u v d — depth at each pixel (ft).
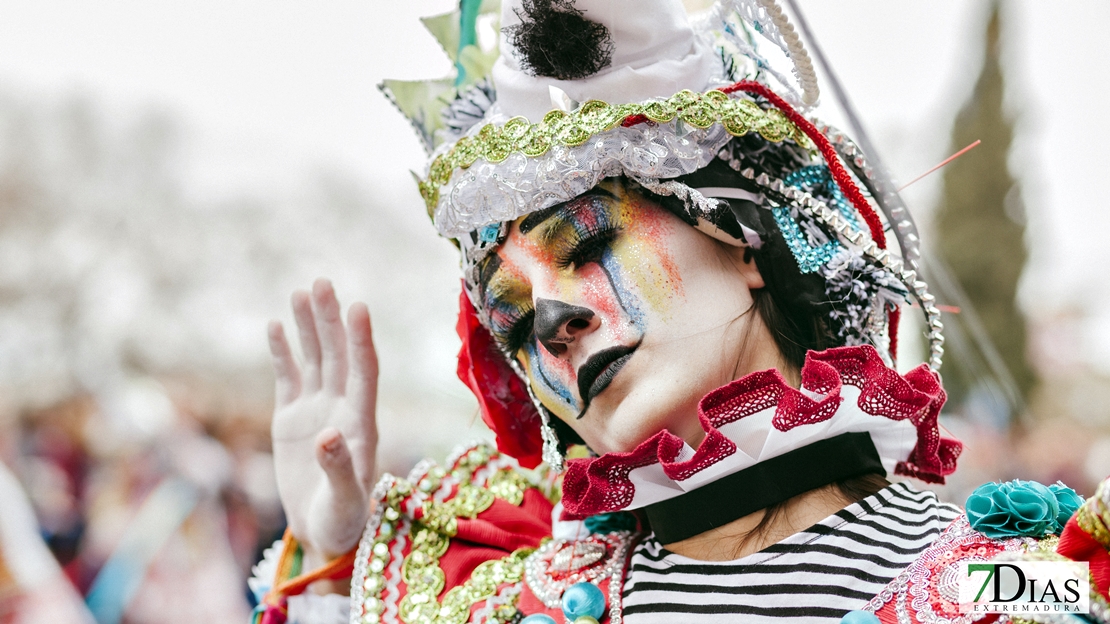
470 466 4.77
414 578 4.35
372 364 4.71
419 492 4.58
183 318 14.17
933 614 3.10
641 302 3.55
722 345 3.55
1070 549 2.86
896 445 3.63
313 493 4.63
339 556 4.49
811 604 3.29
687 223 3.65
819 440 3.50
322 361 4.84
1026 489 3.22
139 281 14.56
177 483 12.08
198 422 13.03
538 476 4.81
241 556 12.14
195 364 13.91
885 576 3.29
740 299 3.63
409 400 7.66
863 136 4.10
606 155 3.57
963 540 3.26
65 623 9.12
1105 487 2.74
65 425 12.46
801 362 3.68
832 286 3.74
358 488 4.41
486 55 4.30
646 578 3.65
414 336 7.79
